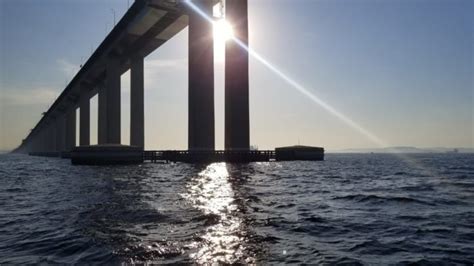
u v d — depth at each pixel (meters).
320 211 16.52
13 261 8.86
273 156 84.88
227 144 71.56
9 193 26.02
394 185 30.45
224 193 24.20
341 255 9.27
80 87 118.12
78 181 35.62
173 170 53.19
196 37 72.00
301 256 9.16
